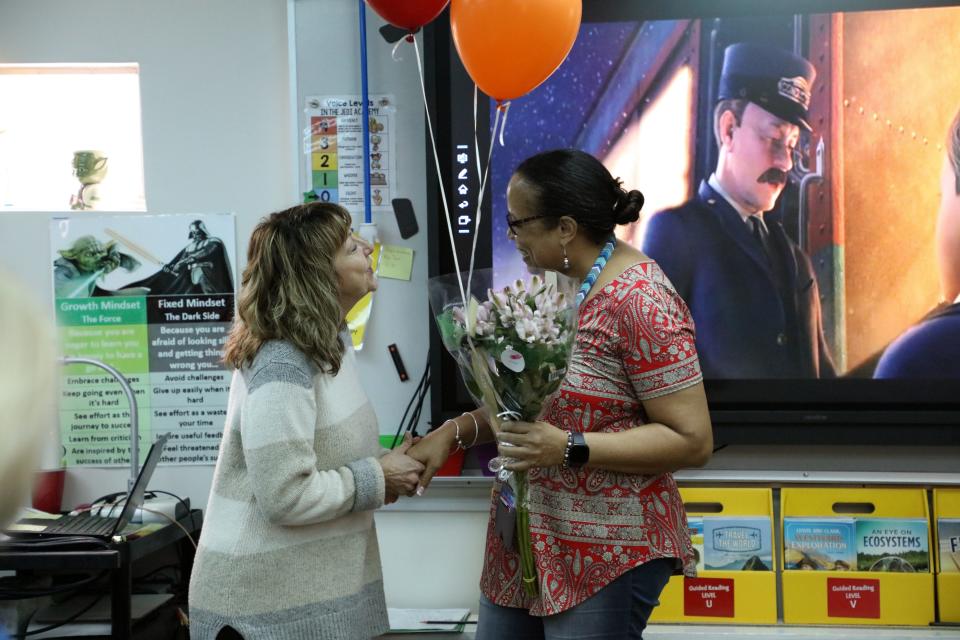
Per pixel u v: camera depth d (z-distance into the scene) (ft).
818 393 8.48
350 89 9.07
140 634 8.21
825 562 8.27
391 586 8.69
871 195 8.42
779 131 8.46
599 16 8.57
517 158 8.64
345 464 5.90
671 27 8.53
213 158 9.39
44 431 1.82
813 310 8.46
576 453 5.53
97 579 8.54
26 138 9.80
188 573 9.04
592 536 5.73
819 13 8.41
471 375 5.76
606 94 8.59
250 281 5.88
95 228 9.39
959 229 8.36
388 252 9.07
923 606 8.20
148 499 8.91
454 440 6.80
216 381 9.34
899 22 8.38
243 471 5.82
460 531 8.67
